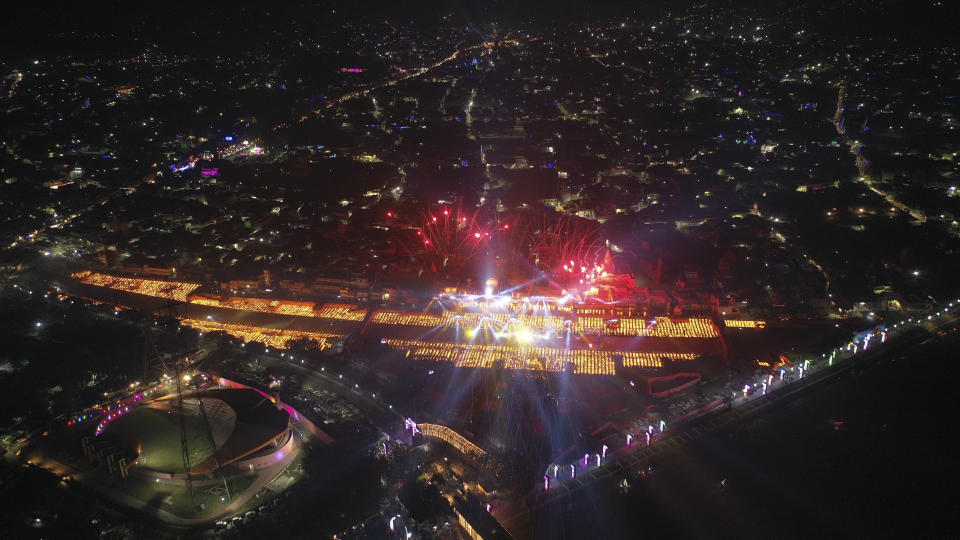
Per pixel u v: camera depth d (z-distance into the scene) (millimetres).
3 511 92250
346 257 186250
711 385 127938
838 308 156500
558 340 148500
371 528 91438
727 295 161750
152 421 103500
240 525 90688
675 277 172625
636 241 193375
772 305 159125
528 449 108625
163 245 196375
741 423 114562
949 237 184875
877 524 92938
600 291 167875
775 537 91062
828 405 117875
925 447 106750
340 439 108812
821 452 106688
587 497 97938
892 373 125875
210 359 134500
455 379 132500
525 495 98312
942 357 130125
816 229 196375
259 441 100312
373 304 168125
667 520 93875
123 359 131625
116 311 157000
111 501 94500
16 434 109062
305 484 98688
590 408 121688
